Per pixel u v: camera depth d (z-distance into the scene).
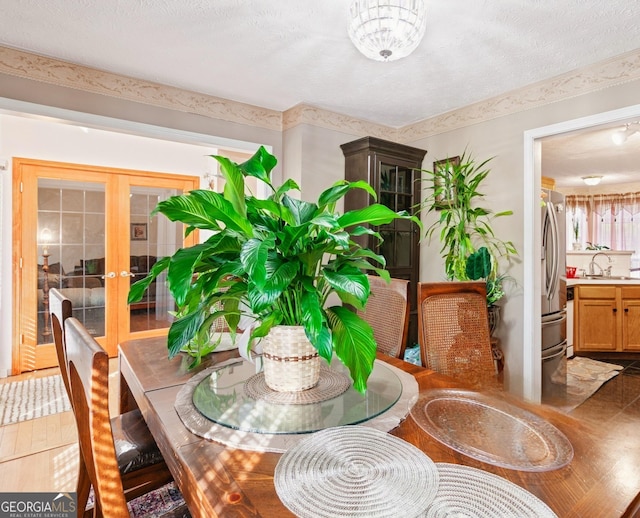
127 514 0.80
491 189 3.02
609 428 0.97
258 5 1.89
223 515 0.65
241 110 3.22
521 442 0.89
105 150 4.07
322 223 0.89
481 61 2.41
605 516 0.64
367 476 0.75
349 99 3.09
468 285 1.68
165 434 0.93
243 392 1.16
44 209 3.73
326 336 0.97
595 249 5.64
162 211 0.94
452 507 0.66
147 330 4.39
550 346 3.18
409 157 3.47
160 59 2.47
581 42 2.17
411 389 1.20
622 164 4.87
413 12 1.64
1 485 1.87
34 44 2.30
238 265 1.00
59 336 1.46
